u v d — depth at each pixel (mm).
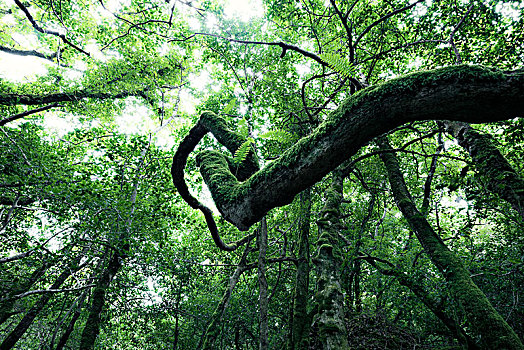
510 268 5188
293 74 8023
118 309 7824
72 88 9297
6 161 4715
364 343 5852
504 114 958
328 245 4715
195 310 10484
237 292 10531
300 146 1248
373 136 1181
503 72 898
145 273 7312
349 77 1802
